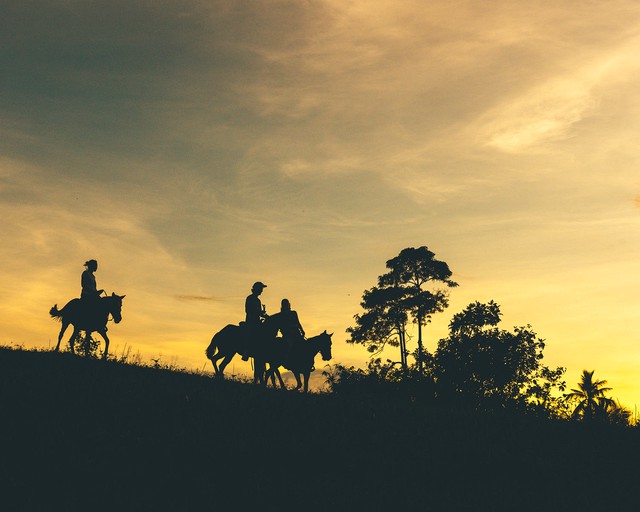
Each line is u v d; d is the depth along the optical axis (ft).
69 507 37.55
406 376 165.99
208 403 59.52
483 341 179.01
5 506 36.81
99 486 40.57
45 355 75.72
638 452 56.54
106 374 67.15
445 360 176.76
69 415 51.78
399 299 206.49
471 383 174.09
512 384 177.78
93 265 80.64
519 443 57.47
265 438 52.31
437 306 208.64
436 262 208.74
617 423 68.08
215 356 80.53
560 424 66.03
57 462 42.93
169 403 58.18
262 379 76.64
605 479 49.73
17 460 42.39
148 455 46.11
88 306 78.95
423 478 47.93
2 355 71.87
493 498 45.03
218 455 47.85
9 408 51.19
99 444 46.78
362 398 72.64
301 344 75.61
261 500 41.73
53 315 79.56
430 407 72.64
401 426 59.72
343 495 43.47
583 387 203.62
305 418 58.90
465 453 53.78
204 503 40.29
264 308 77.20
